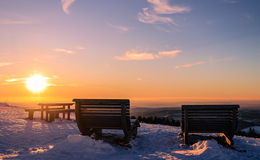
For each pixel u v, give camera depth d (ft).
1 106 72.43
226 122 22.76
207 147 19.21
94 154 17.33
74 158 15.96
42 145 22.07
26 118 40.32
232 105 22.18
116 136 24.63
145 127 37.83
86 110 22.84
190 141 23.90
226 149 19.33
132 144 23.53
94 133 24.14
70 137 19.49
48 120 39.75
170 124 47.93
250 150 20.92
